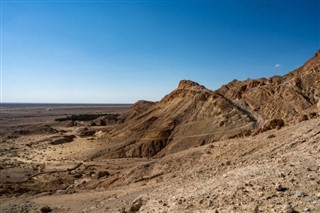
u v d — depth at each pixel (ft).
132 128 344.90
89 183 173.27
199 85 389.19
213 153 134.41
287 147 88.28
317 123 103.81
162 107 380.17
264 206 40.83
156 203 63.98
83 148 329.72
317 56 361.92
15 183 197.67
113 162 262.67
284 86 323.78
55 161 280.31
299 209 36.88
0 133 471.21
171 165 143.23
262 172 58.54
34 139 412.98
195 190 62.85
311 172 50.57
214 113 316.81
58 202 123.24
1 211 124.67
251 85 381.81
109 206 90.84
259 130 168.35
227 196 50.62
